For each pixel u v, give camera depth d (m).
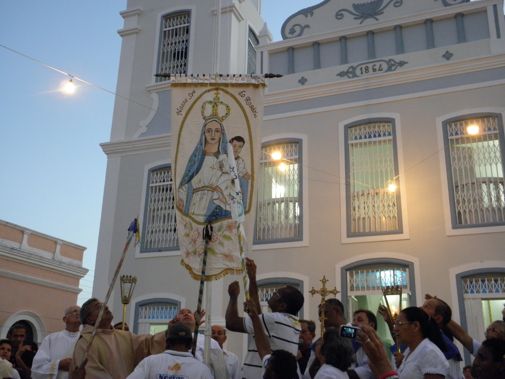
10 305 19.38
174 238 13.46
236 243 5.60
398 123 12.16
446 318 5.20
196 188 6.07
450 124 11.83
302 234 12.15
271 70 13.90
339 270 11.58
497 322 4.86
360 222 11.95
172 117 6.55
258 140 6.37
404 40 12.85
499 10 12.10
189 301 12.68
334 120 12.75
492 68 11.76
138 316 13.02
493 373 3.52
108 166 14.66
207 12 15.30
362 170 12.29
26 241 20.56
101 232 14.04
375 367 3.27
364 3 13.48
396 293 6.61
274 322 4.75
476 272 10.62
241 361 11.63
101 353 5.12
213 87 6.62
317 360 4.89
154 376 4.29
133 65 15.59
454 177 11.51
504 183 11.09
